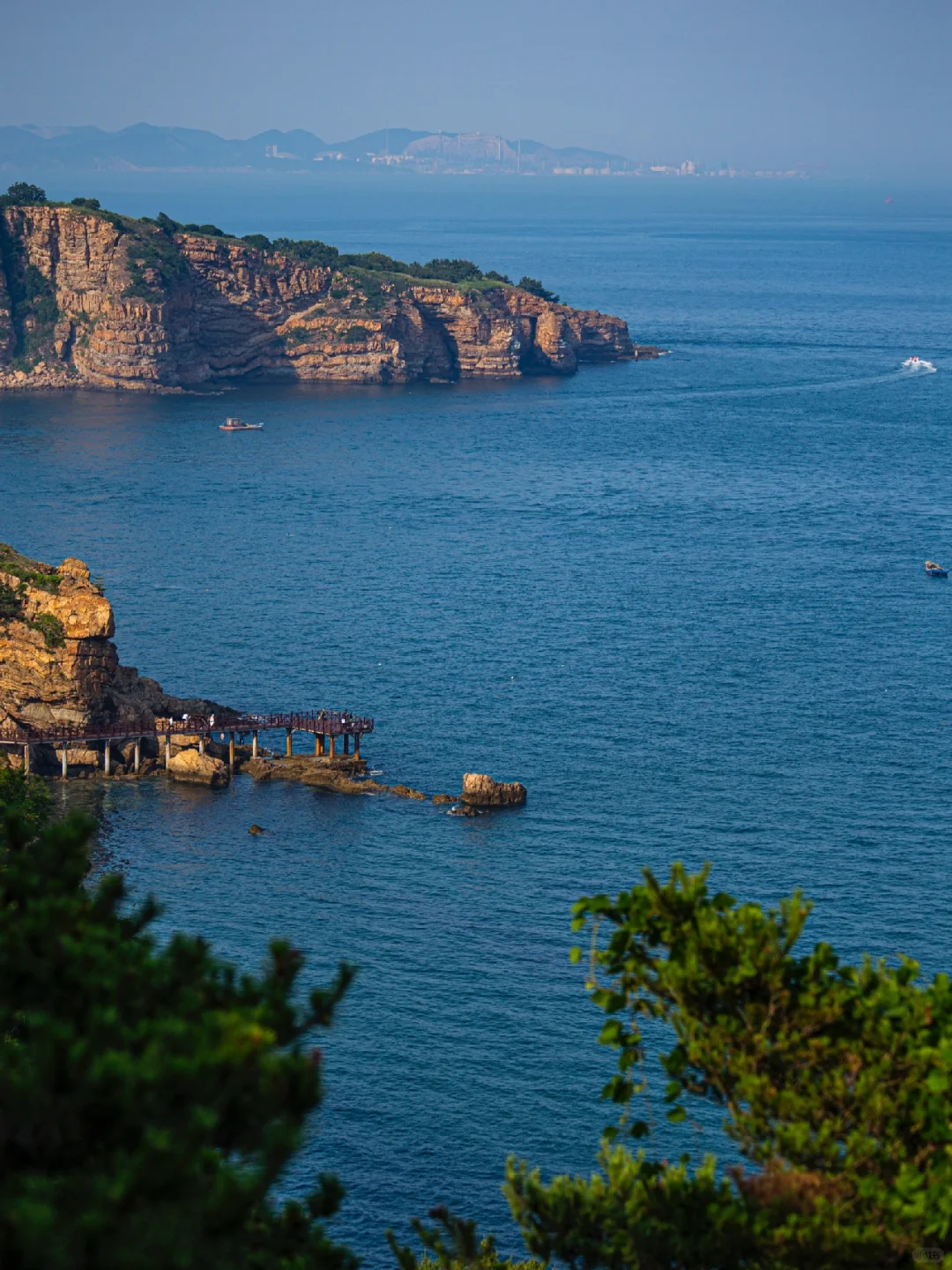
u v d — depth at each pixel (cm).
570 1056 8338
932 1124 2797
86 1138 2212
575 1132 7650
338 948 9556
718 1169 7294
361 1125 7612
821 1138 2872
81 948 2406
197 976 2520
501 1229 6900
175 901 10219
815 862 10919
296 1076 2261
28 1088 2172
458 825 11631
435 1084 8000
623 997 3098
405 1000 8888
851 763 13088
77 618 12950
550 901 10312
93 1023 2272
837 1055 2930
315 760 12912
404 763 13088
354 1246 6744
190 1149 2075
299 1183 7138
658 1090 8025
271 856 11069
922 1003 2959
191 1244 2027
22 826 2803
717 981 2983
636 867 10869
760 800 12156
